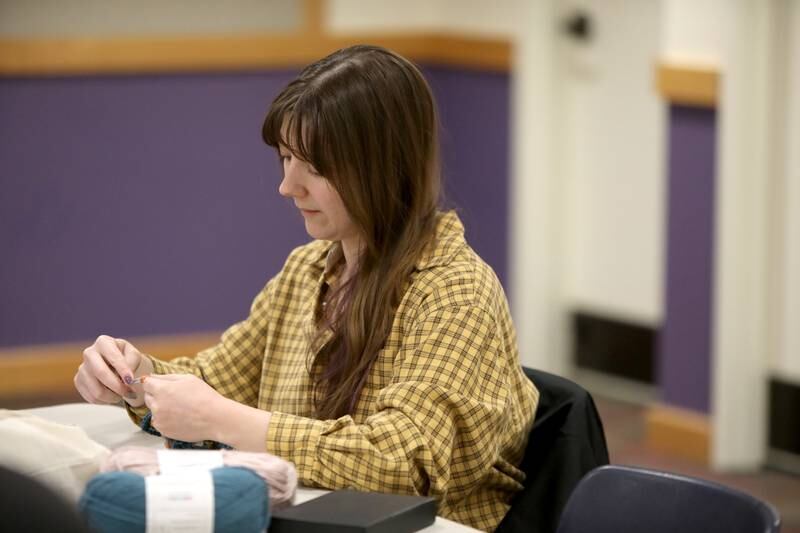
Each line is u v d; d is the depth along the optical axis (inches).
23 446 90.7
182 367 131.0
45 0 304.2
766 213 259.6
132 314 323.6
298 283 130.5
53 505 67.9
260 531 87.6
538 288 319.3
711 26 260.2
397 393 109.0
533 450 124.3
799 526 236.1
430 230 117.5
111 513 84.0
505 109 323.3
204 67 321.1
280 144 115.3
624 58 302.2
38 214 310.3
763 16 252.7
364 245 118.4
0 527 67.1
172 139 321.1
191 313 329.7
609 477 110.7
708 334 270.2
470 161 336.5
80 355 318.0
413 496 98.7
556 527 119.7
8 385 311.7
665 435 278.5
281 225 336.5
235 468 88.8
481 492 120.7
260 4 327.0
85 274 317.1
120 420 126.0
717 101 260.5
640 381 309.1
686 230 272.4
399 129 114.1
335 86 113.0
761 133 256.7
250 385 134.1
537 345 320.8
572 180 319.3
